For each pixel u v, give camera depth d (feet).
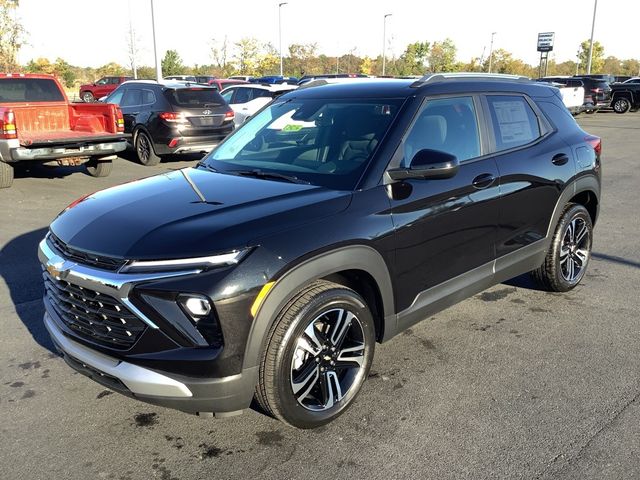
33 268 18.61
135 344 8.80
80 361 9.48
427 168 10.48
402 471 9.11
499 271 13.64
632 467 9.11
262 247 8.92
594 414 10.57
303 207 9.80
